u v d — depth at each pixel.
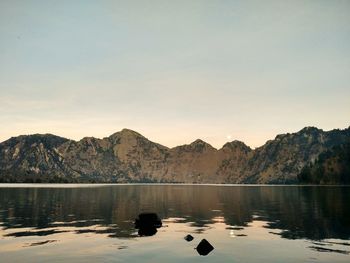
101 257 28.08
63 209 71.56
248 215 61.28
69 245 32.72
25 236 37.59
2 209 70.44
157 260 27.23
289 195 144.62
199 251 30.38
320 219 53.31
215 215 61.72
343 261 26.83
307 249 31.02
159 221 47.00
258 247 32.12
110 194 152.62
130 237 37.44
